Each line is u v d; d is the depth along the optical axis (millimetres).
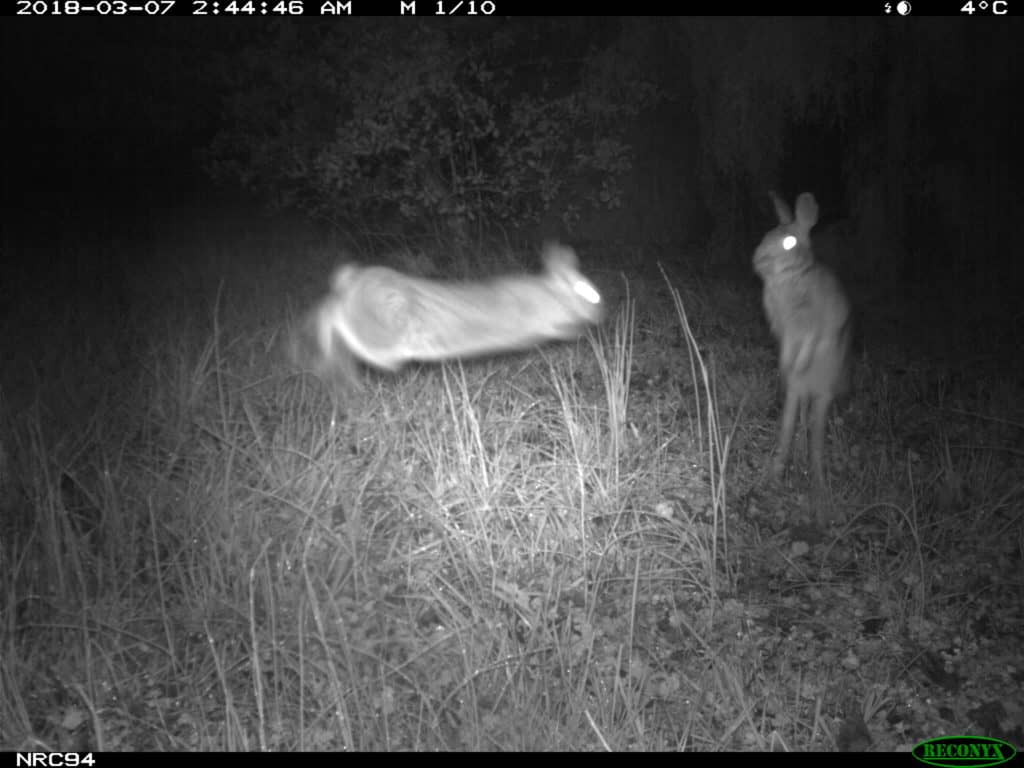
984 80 2473
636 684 1078
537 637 1135
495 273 2525
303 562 1135
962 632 1209
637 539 1352
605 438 1604
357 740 987
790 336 1447
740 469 1579
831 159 2816
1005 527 1399
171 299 2324
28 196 3322
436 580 1246
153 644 1099
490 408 1645
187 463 1438
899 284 2547
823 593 1286
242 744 963
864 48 2484
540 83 3027
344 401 1650
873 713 1066
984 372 2008
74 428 1566
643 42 2920
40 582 1209
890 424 1769
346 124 2604
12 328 2094
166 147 3395
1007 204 2527
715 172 2930
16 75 3412
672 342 2174
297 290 2365
